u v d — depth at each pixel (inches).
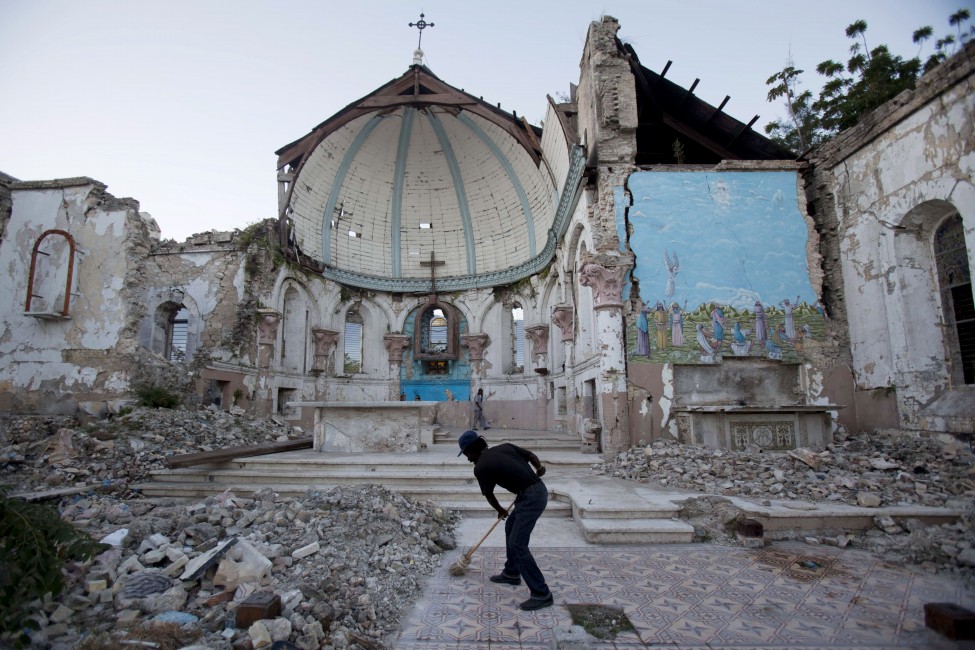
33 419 487.5
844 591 212.4
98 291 575.5
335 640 165.0
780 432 460.1
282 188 791.7
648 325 543.8
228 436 538.6
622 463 464.1
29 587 165.9
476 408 844.6
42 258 583.8
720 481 375.6
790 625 181.6
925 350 477.7
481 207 965.8
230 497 323.6
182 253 728.3
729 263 562.9
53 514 186.5
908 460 424.8
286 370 789.2
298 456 448.5
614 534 282.2
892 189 497.7
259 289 732.0
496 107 792.3
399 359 964.0
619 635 175.3
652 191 572.1
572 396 725.3
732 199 577.0
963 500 311.3
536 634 177.6
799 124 900.6
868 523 289.4
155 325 717.3
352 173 911.0
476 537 295.7
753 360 549.0
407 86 810.8
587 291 650.2
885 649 164.9
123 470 411.8
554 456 533.0
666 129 737.0
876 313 519.2
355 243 956.0
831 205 574.2
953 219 463.2
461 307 973.8
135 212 593.9
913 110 467.8
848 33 814.5
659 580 225.3
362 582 209.0
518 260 935.7
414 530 274.2
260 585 194.1
